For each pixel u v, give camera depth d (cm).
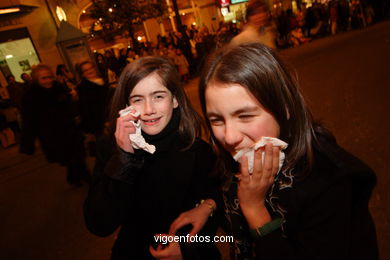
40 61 1069
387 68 525
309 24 1347
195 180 128
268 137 70
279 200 78
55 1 1109
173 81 117
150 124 117
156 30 1584
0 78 966
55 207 340
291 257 73
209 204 121
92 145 364
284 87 75
